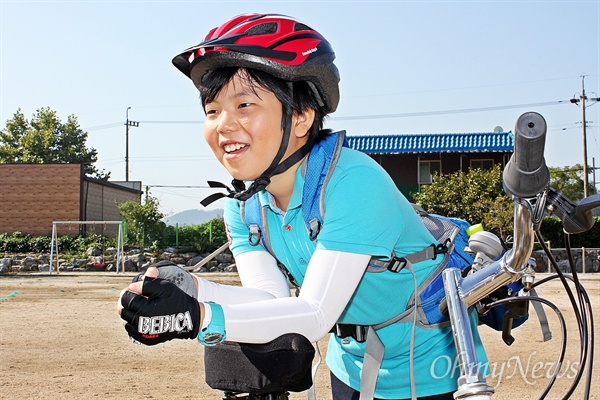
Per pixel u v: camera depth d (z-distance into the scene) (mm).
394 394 2449
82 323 11336
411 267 2225
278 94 1936
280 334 1720
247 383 1725
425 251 2301
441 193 28484
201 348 8867
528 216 1498
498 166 28453
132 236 32406
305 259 2223
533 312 11555
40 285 20531
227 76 1931
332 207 1965
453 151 32656
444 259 2361
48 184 35281
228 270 29328
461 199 28094
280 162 2037
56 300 15438
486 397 1541
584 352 1768
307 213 2031
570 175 57750
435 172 30156
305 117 2025
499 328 2416
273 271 2346
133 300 1546
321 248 1934
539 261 25406
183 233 32562
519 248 1549
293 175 2104
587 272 25641
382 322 2389
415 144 33531
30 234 35062
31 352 8609
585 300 1813
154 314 1537
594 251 26031
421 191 31875
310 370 1770
